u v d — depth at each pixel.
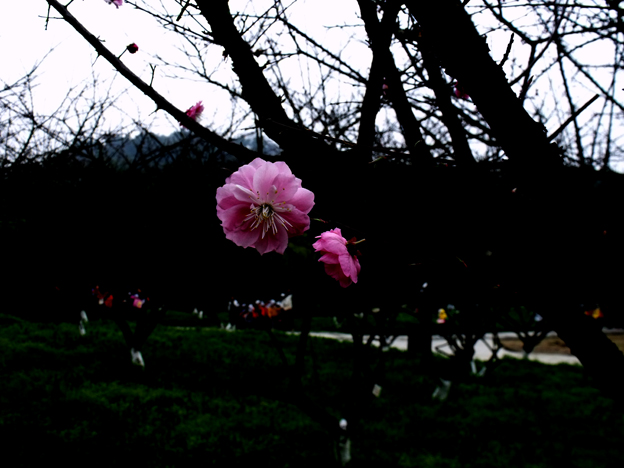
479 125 1.62
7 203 6.41
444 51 1.00
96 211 7.02
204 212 6.64
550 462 5.70
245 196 1.05
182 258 7.65
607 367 1.01
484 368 10.93
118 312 8.84
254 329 16.78
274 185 1.06
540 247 1.04
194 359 10.37
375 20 1.45
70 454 4.77
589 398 8.87
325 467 5.14
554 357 15.14
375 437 6.34
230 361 10.54
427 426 6.95
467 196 1.17
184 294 8.56
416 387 9.27
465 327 8.04
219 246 7.39
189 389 8.00
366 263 1.56
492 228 1.11
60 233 7.42
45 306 14.56
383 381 9.34
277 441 5.86
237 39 1.27
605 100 2.21
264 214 1.06
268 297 11.40
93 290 10.78
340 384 8.89
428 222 1.24
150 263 7.88
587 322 1.03
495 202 1.11
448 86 1.45
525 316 14.13
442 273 1.42
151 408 6.61
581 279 1.02
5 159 5.90
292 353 12.05
